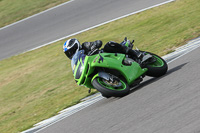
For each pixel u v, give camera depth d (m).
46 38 62.84
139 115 17.08
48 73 44.69
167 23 46.41
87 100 28.14
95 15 64.81
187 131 13.21
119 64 22.70
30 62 52.81
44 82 41.44
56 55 51.62
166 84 21.23
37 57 54.31
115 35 50.38
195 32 36.94
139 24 51.41
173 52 32.69
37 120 28.27
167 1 57.62
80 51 22.88
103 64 21.95
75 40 23.23
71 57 23.56
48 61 50.16
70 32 60.97
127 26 52.91
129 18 56.47
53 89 37.28
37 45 61.16
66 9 73.88
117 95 21.44
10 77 48.66
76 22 64.94
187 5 51.22
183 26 41.84
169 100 17.78
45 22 70.81
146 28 48.22
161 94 19.42
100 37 52.12
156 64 25.09
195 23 40.72
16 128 28.17
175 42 36.38
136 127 15.55
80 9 71.06
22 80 45.56
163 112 16.25
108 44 23.97
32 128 25.92
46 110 30.78
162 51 35.12
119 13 60.94
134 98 20.75
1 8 84.56
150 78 26.61
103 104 23.12
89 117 20.91
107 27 56.25
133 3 63.62
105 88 21.12
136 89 23.52
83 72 21.91
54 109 29.95
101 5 68.94
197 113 14.61
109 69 22.88
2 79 49.03
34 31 68.44
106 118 18.91
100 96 27.16
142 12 56.81
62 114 26.78
